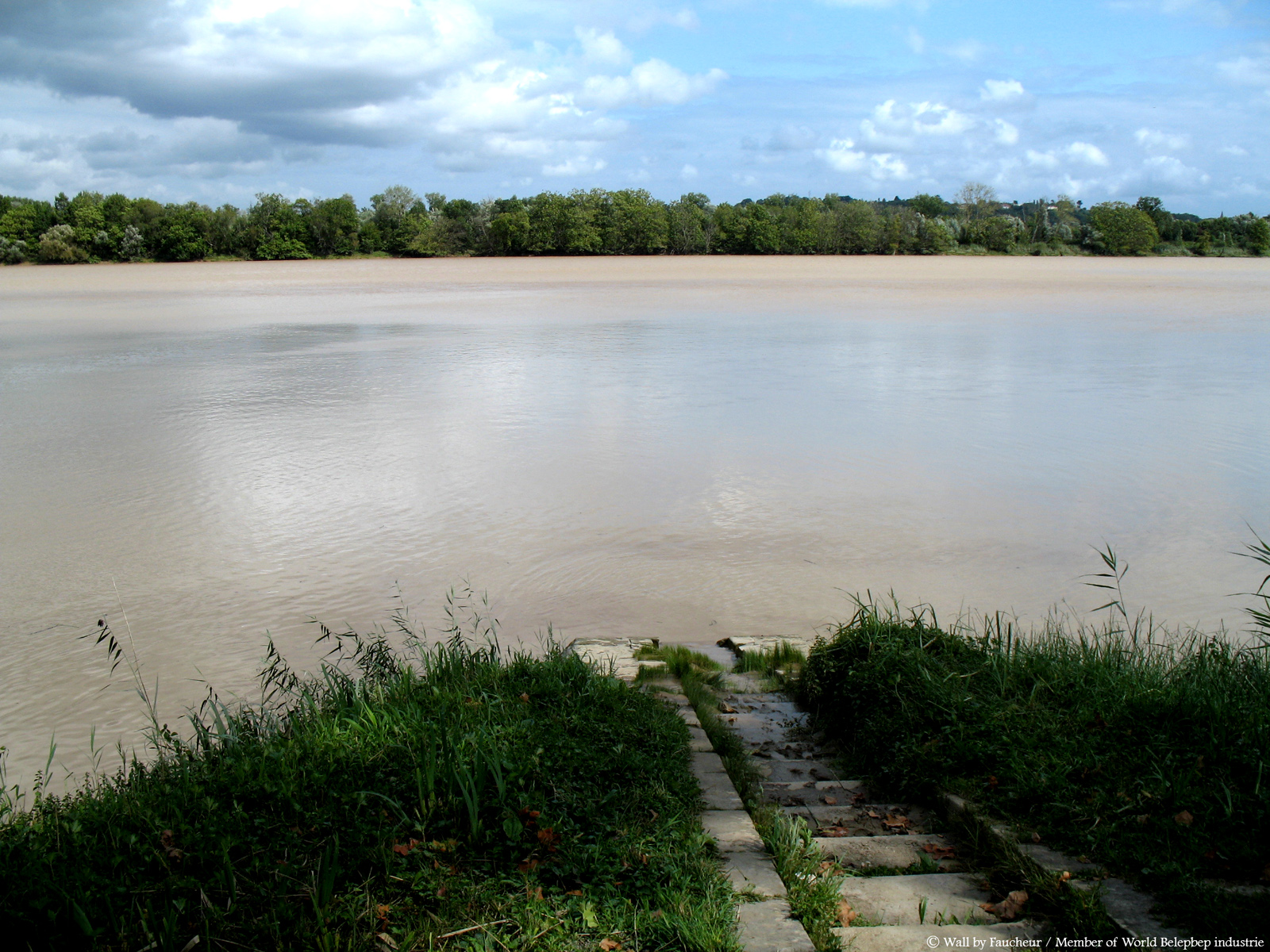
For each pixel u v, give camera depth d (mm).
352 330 38438
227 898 3338
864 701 5699
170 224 116625
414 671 7438
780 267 94250
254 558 11711
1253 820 3715
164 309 50156
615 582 10914
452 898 3404
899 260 110375
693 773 4832
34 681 8539
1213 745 4320
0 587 10789
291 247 119375
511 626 9695
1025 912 3473
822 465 16094
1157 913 3266
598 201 128500
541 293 60719
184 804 3957
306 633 9562
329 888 3303
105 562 11625
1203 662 6227
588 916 3295
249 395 23047
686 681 7023
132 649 9227
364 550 12023
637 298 55375
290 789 4027
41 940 3096
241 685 8445
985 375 25703
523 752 4445
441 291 62906
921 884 3754
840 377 25547
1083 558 11656
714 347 32312
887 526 12891
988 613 9930
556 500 14133
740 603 10281
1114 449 17047
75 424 19703
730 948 3135
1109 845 3689
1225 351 30484
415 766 4219
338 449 17359
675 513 13477
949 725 5023
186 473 15703
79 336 37094
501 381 25141
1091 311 45250
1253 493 14242
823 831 4383
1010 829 3973
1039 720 4914
